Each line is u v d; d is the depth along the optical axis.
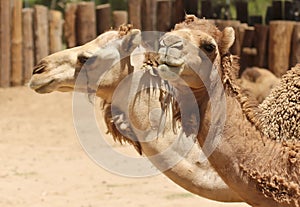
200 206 18.02
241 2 35.50
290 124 12.46
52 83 12.14
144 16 36.00
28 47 36.38
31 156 24.91
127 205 18.41
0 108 33.97
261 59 33.91
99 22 36.53
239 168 10.34
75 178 21.69
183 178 12.45
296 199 10.24
